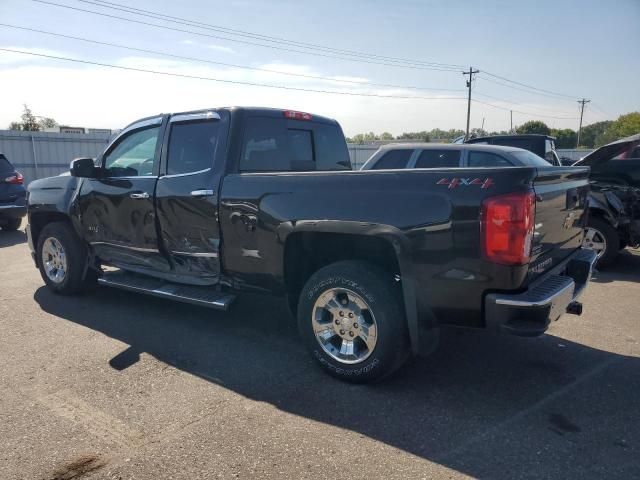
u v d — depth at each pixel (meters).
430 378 3.95
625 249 9.11
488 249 3.20
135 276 5.46
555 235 3.78
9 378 3.91
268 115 4.92
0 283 6.76
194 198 4.54
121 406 3.50
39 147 23.47
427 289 3.43
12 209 10.90
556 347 4.58
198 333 4.91
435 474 2.78
